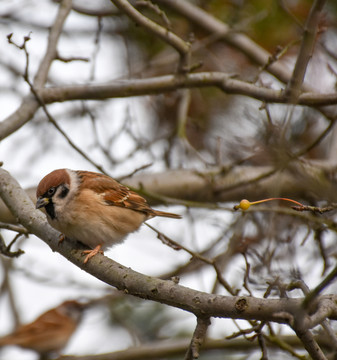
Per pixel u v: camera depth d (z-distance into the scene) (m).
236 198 12.22
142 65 14.01
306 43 8.40
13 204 8.24
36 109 9.98
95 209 8.51
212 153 13.05
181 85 10.06
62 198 8.34
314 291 5.25
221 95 13.50
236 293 8.18
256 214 11.92
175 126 13.15
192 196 12.02
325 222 9.22
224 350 10.77
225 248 11.66
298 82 8.63
